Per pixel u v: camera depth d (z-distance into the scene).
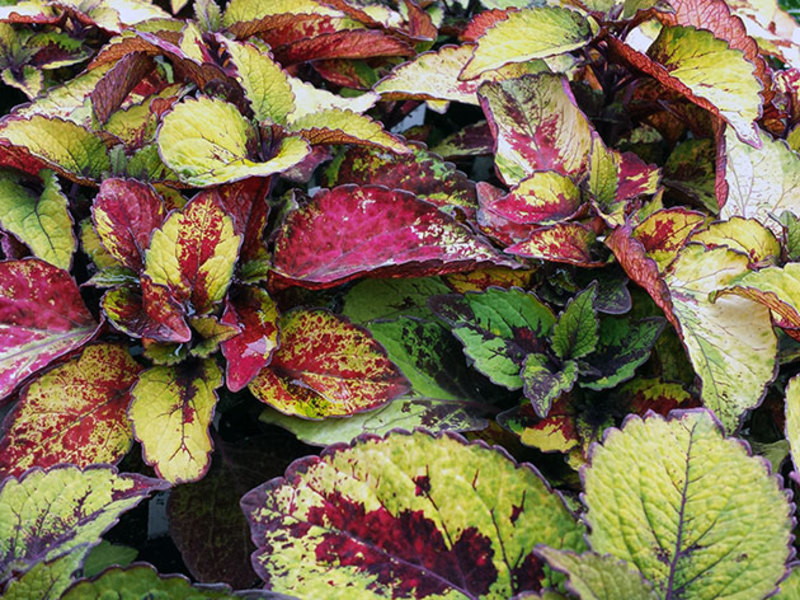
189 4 0.62
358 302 0.47
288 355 0.42
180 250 0.40
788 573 0.30
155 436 0.39
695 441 0.33
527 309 0.43
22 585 0.31
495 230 0.45
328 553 0.33
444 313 0.42
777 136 0.52
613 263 0.44
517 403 0.44
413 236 0.43
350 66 0.57
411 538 0.33
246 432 0.48
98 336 0.43
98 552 0.40
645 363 0.45
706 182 0.51
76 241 0.43
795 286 0.39
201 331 0.41
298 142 0.43
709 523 0.31
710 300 0.39
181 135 0.41
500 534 0.33
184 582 0.30
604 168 0.44
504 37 0.46
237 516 0.42
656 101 0.52
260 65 0.46
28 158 0.44
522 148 0.47
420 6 0.62
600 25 0.47
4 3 0.57
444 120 0.64
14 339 0.41
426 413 0.42
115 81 0.47
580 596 0.28
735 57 0.45
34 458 0.39
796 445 0.35
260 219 0.43
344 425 0.41
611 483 0.32
